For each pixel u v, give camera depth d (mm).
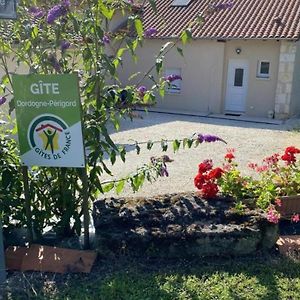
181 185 7137
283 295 3600
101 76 4000
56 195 4344
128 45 4082
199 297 3551
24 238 4387
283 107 15750
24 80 3789
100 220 4223
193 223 4207
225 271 3938
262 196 4676
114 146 4094
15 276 3824
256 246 4148
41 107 3822
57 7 3721
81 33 3949
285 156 5293
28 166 4059
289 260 4113
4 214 4160
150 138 11594
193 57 17266
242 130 13133
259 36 15539
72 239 4379
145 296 3561
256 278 3834
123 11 4172
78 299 3514
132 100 4141
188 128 13352
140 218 4273
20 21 4008
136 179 4387
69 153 3889
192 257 4094
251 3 17828
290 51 15320
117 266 3973
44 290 3631
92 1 3916
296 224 4934
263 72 16219
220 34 16312
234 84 16875
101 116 4059
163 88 4273
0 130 4371
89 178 4184
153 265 4016
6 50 4141
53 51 3957
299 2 17188
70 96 3748
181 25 17344
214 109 17266
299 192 5023
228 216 4301
